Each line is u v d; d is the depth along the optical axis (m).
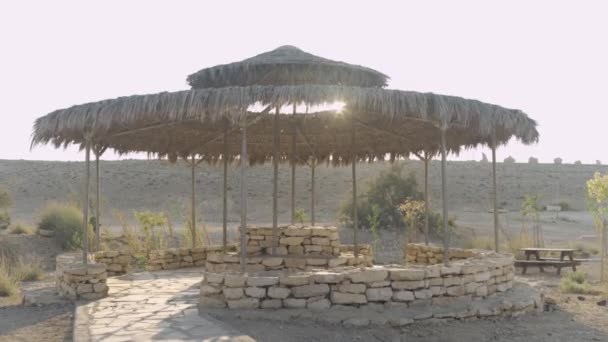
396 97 8.11
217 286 7.88
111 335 6.36
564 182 53.09
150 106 8.09
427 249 12.76
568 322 8.14
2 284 11.36
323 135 13.09
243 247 8.09
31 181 48.53
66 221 20.12
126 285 10.24
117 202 42.25
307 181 49.28
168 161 14.09
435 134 11.50
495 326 7.71
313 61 10.16
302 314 7.44
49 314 8.34
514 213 38.16
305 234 11.48
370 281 7.81
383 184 24.45
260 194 45.00
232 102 7.80
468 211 39.12
